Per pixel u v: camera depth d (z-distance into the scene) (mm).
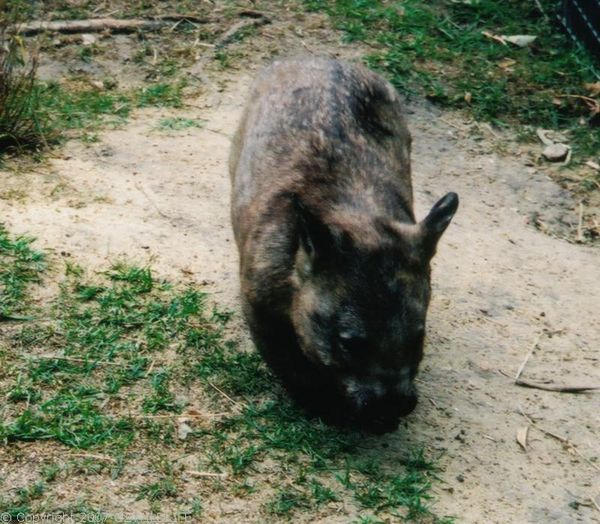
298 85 5875
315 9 9930
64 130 7758
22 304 5727
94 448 4852
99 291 5906
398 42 9555
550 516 4938
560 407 5730
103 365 5398
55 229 6441
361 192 5277
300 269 4980
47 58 8805
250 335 5676
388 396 4738
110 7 9648
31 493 4535
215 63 9086
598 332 6480
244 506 4652
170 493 4656
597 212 7883
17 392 5102
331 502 4746
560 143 8562
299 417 5289
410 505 4777
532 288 6836
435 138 8492
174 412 5164
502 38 9766
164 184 7223
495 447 5344
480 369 5945
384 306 4734
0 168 7086
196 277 6246
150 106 8367
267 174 5438
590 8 9758
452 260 6988
